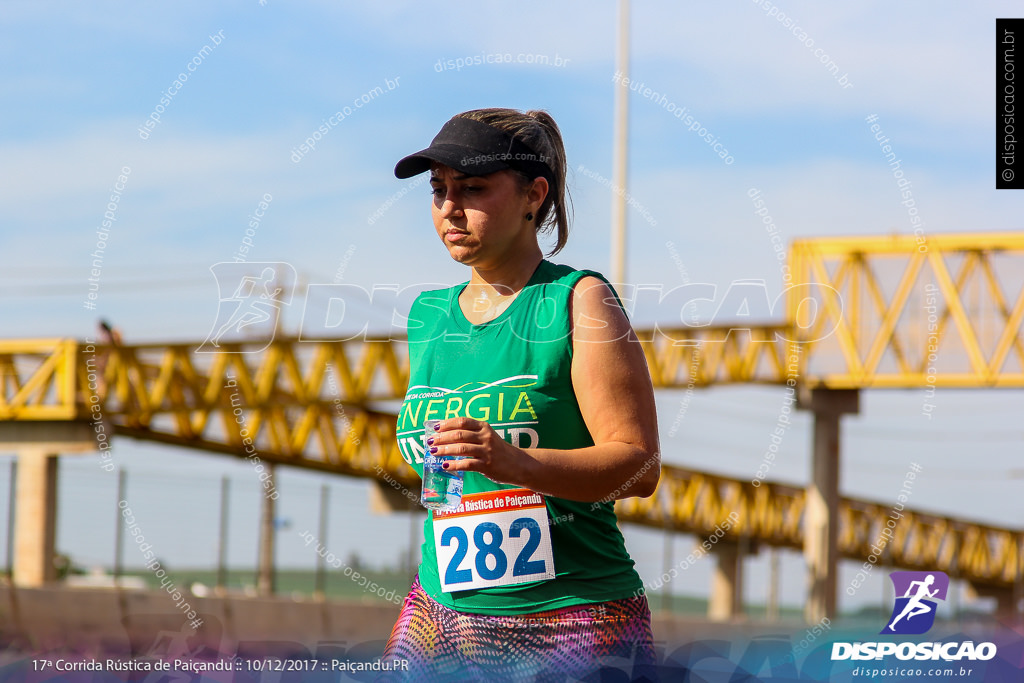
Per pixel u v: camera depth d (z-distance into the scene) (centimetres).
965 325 5316
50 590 2581
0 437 4203
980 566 8125
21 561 3822
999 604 8288
